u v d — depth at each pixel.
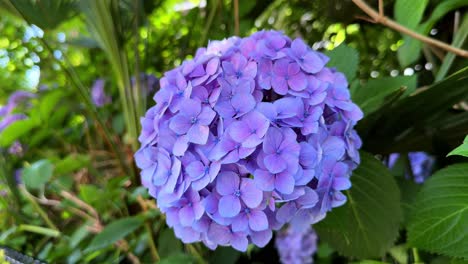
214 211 0.31
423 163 0.55
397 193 0.40
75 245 0.46
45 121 0.59
